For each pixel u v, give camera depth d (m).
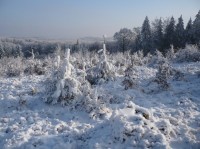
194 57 27.33
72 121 9.56
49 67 22.84
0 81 16.98
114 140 7.30
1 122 9.54
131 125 7.48
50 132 8.58
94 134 7.90
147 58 30.59
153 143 7.07
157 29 58.12
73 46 72.06
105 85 14.59
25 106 11.17
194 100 11.98
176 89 13.70
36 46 83.50
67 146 7.43
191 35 52.28
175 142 7.50
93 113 10.03
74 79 11.42
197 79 15.92
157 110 10.45
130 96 12.47
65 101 11.18
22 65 25.86
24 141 7.81
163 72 13.63
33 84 15.65
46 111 10.53
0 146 7.73
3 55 70.44
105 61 15.45
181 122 9.05
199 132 8.38
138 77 16.67
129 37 67.44
